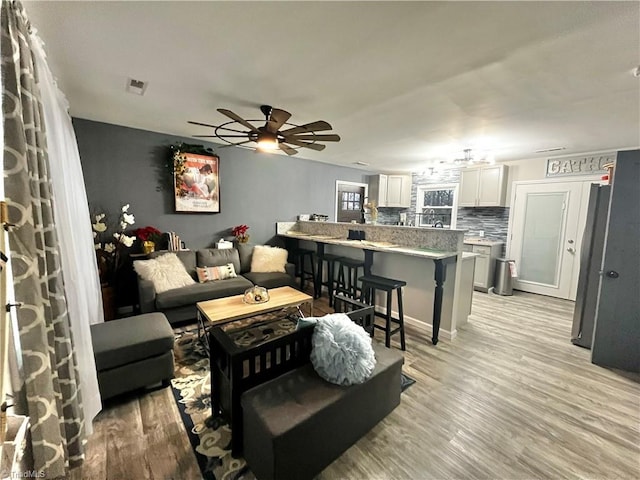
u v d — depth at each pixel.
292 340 1.71
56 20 1.48
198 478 1.42
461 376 2.33
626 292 2.42
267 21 1.49
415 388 2.17
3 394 0.95
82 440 1.49
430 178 6.55
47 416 1.25
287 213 5.36
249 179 4.79
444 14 1.41
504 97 2.41
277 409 1.37
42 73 1.53
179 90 2.38
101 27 1.55
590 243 2.81
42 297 1.26
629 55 1.73
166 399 1.99
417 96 2.43
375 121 3.09
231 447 1.60
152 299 3.06
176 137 3.97
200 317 2.81
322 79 2.14
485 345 2.89
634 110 2.60
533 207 4.96
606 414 1.91
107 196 3.50
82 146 3.30
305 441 1.34
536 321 3.59
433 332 2.90
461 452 1.59
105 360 1.83
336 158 5.41
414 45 1.69
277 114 2.20
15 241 1.15
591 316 2.82
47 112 1.57
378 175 6.68
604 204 2.71
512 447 1.63
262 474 1.33
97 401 1.67
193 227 4.24
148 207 3.81
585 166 4.41
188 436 1.67
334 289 4.33
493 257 4.99
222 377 1.73
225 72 2.05
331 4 1.35
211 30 1.57
